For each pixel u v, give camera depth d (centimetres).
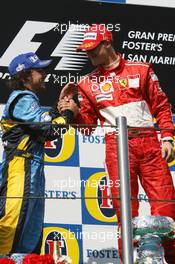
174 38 1750
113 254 1595
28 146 1384
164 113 1484
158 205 1459
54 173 1636
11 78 1428
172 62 1742
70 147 1650
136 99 1486
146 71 1492
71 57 1697
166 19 1756
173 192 1470
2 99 1652
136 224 1367
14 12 1697
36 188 1377
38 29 1700
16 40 1689
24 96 1399
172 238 1382
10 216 1359
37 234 1377
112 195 1448
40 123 1352
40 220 1380
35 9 1706
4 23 1691
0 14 1692
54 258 1366
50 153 1641
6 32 1688
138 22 1744
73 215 1616
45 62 1432
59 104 1421
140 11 1748
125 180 1286
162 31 1748
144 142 1470
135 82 1487
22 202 1364
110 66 1497
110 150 1462
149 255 1347
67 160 1644
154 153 1470
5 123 1359
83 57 1698
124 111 1480
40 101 1669
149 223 1365
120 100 1484
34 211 1375
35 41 1695
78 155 1650
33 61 1426
